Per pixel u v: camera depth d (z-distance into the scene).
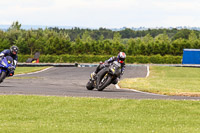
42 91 31.61
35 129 16.75
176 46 188.00
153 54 187.50
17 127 17.16
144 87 44.03
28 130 16.48
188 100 26.28
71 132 16.36
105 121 19.28
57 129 16.89
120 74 34.53
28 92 29.88
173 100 26.08
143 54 187.88
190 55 140.25
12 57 33.97
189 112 22.30
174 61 171.25
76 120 19.38
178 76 79.25
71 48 186.38
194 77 77.00
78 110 22.11
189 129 17.64
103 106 23.44
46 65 109.50
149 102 25.06
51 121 19.02
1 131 16.09
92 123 18.72
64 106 23.19
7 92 29.05
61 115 20.62
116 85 48.94
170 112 22.20
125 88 43.03
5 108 22.02
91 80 36.19
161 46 187.75
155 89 39.47
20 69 93.50
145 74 82.56
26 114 20.66
